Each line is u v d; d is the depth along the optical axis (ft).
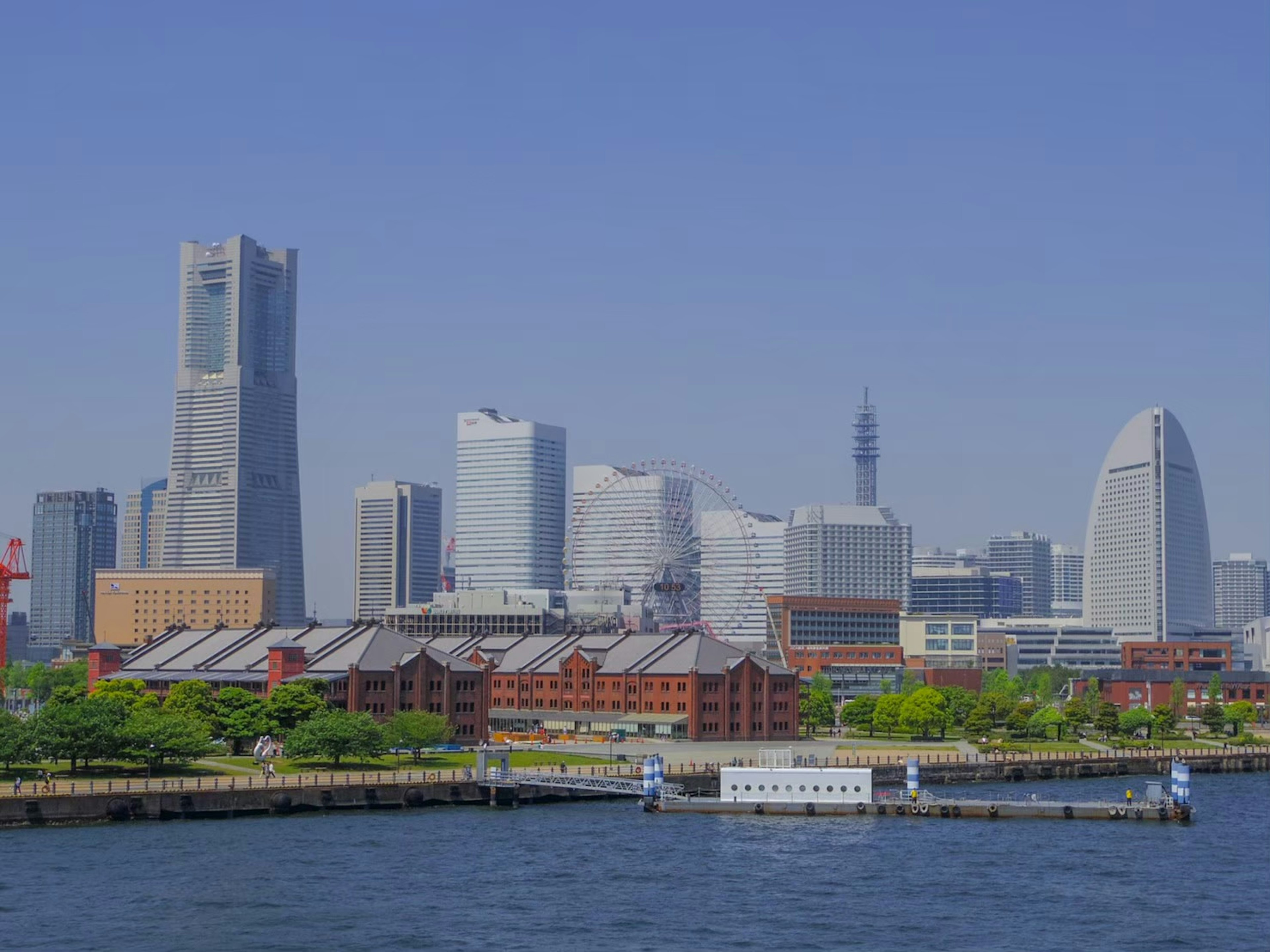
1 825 633.61
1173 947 448.24
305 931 459.73
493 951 439.22
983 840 628.28
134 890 509.76
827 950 442.50
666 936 455.63
